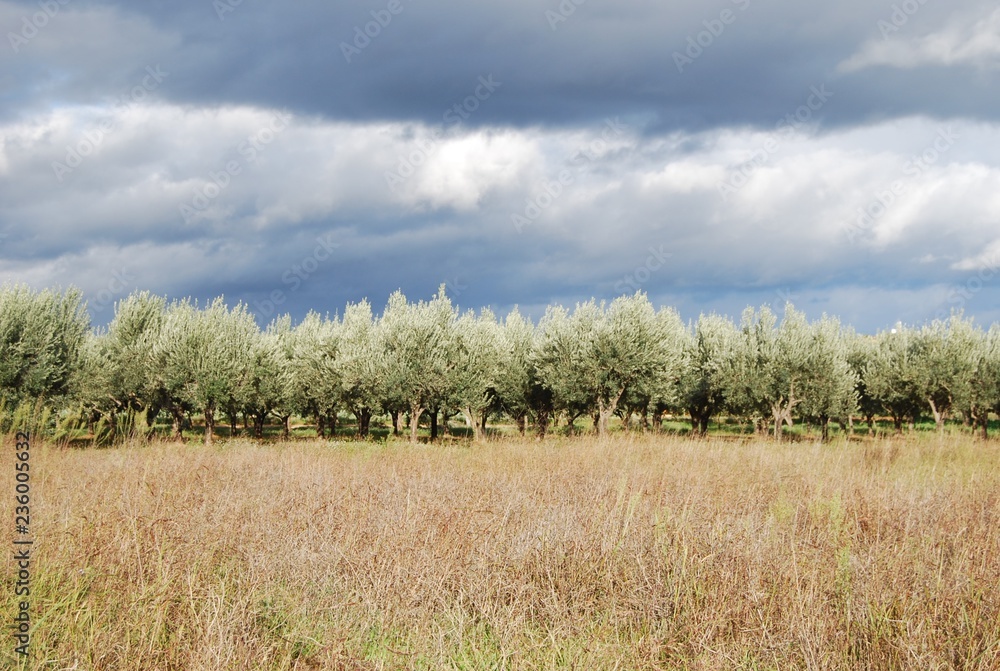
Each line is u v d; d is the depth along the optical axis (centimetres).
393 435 3603
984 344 2998
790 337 2939
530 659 388
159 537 527
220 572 513
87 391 2478
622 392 2950
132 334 3050
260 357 3162
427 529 580
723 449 1362
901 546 546
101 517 574
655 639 405
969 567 495
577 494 767
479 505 666
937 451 1365
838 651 390
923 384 3047
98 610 427
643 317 2891
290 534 588
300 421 4966
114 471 823
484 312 3928
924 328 3139
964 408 2995
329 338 3522
